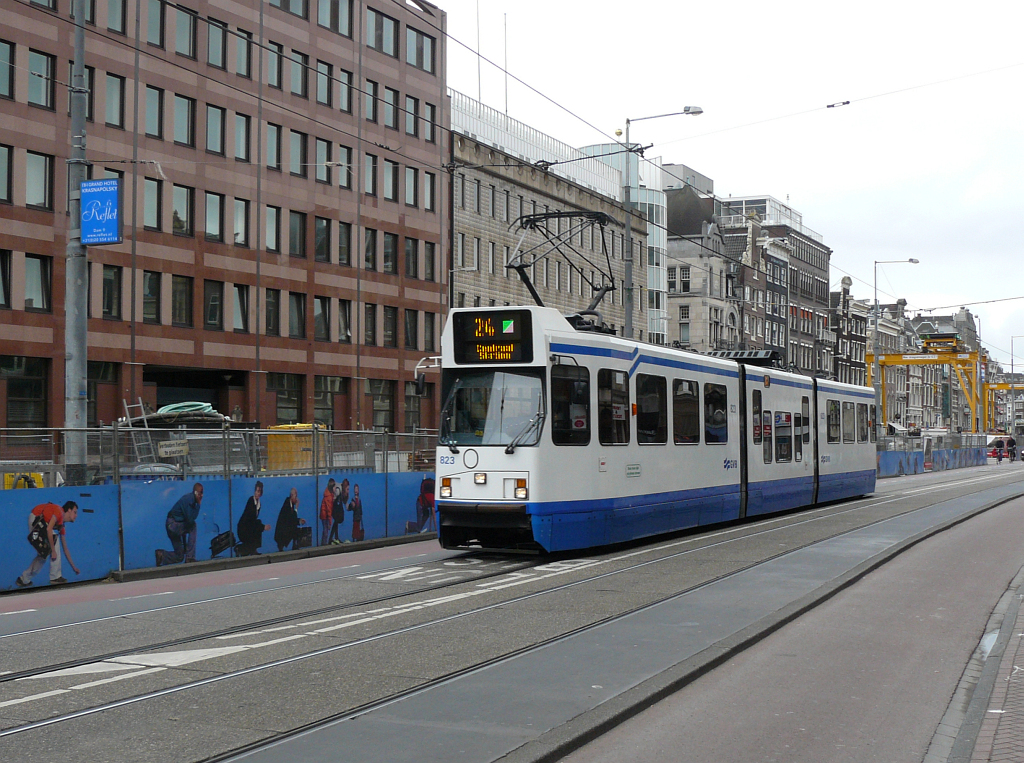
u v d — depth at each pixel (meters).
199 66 45.19
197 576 17.20
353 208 53.03
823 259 115.75
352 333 52.97
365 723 7.43
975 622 12.23
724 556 18.03
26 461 15.39
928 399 144.50
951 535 22.77
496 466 17.25
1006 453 103.88
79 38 18.58
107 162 41.16
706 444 22.73
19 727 7.40
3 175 38.53
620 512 18.94
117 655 9.99
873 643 10.91
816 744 7.32
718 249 89.88
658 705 8.23
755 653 10.30
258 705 7.95
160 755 6.69
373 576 16.11
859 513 28.14
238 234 47.16
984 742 7.06
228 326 46.38
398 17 56.06
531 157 67.12
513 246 63.69
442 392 17.92
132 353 42.28
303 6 50.47
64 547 15.77
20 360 39.22
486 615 12.17
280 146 49.19
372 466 22.89
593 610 12.46
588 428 18.14
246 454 19.44
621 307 76.06
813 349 107.06
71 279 18.30
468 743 6.90
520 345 17.44
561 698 8.17
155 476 17.42
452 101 60.66
